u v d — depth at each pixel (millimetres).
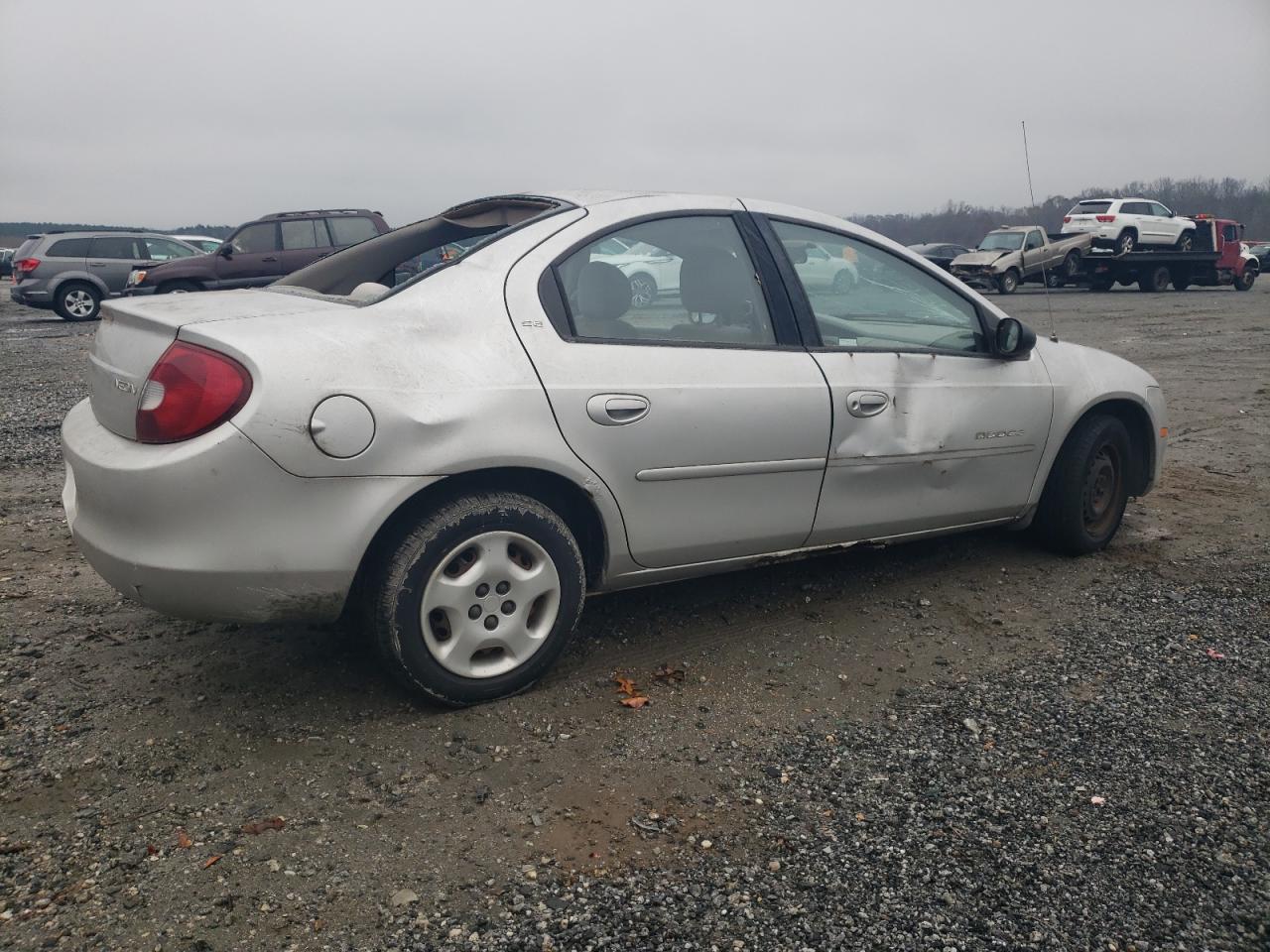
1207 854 2463
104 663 3354
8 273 33656
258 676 3279
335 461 2725
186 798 2580
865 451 3736
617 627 3785
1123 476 4746
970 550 4789
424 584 2893
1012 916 2229
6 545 4582
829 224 3902
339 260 3998
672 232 3484
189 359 2705
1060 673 3459
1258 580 4418
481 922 2162
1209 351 13266
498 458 2930
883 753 2912
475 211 3934
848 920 2201
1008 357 4199
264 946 2070
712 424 3336
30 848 2357
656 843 2461
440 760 2803
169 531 2676
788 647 3646
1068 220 27766
